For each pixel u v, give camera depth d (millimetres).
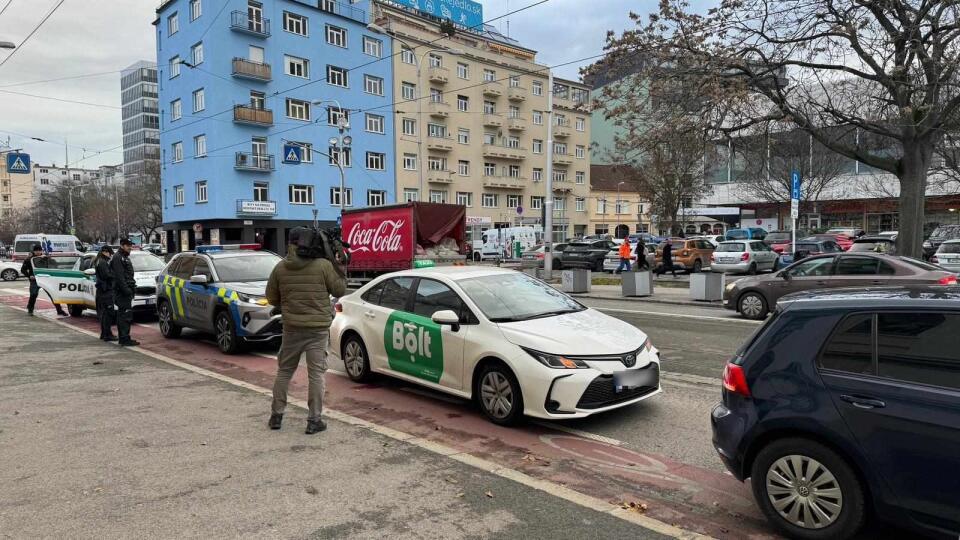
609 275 26406
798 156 34938
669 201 42500
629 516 3611
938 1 13148
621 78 16438
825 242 25125
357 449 4832
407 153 49156
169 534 3395
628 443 4961
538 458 4637
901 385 3006
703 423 5449
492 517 3602
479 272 6523
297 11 42094
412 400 6371
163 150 44188
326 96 43906
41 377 7602
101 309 10781
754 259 23016
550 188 23609
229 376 7777
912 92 13953
